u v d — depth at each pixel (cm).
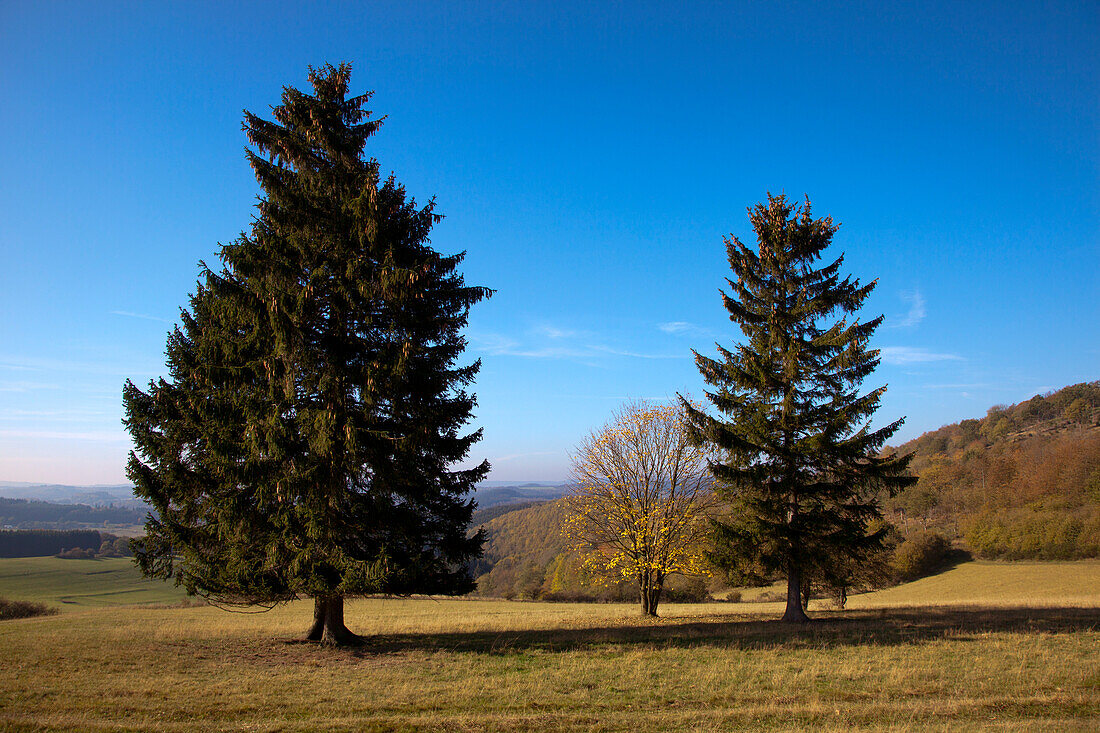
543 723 870
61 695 995
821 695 1015
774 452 1806
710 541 1942
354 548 1437
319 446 1302
